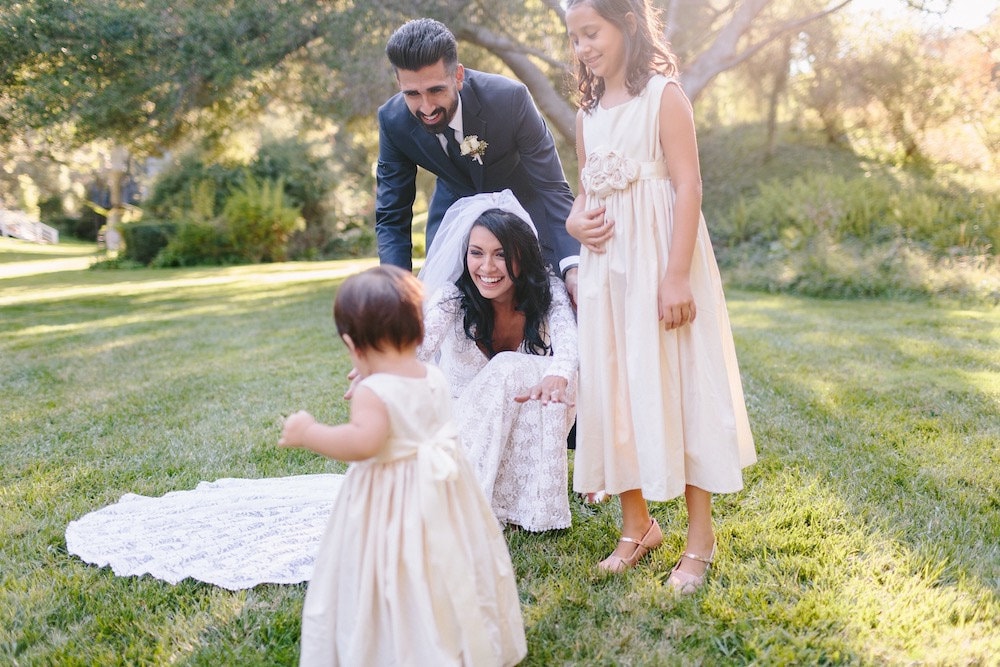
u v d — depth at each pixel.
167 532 2.63
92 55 9.49
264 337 6.78
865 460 3.15
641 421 2.20
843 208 10.79
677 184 2.18
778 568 2.30
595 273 2.30
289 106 11.95
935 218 10.38
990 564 2.29
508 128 2.84
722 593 2.18
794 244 10.41
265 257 18.61
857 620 2.02
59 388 4.96
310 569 2.36
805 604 2.08
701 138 15.91
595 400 2.33
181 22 9.57
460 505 1.75
